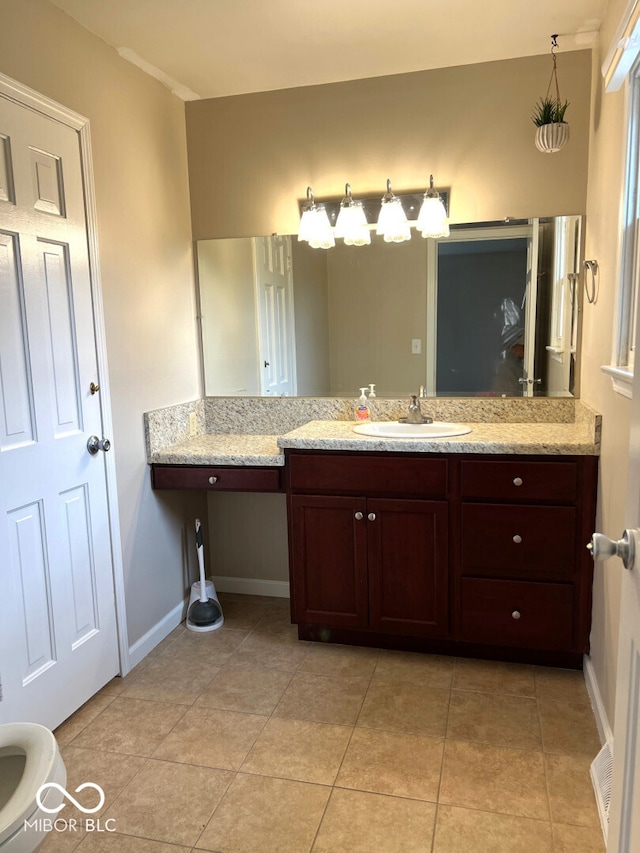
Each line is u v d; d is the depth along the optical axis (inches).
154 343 105.2
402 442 93.1
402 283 110.3
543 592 91.7
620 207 71.3
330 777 72.5
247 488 102.2
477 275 107.0
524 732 79.8
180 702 88.4
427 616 97.0
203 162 116.0
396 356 112.3
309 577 101.4
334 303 113.8
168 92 108.9
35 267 76.9
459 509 93.3
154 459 103.7
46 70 78.5
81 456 86.0
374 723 82.4
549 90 100.0
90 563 88.3
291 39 91.3
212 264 118.3
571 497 88.9
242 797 69.7
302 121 110.7
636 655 41.0
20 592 74.8
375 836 63.8
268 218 114.7
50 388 79.7
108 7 80.7
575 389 104.8
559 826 64.5
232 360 120.0
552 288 104.0
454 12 84.7
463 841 62.9
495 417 108.7
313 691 90.3
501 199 104.4
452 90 103.7
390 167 108.3
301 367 116.9
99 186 89.4
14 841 43.2
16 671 74.1
